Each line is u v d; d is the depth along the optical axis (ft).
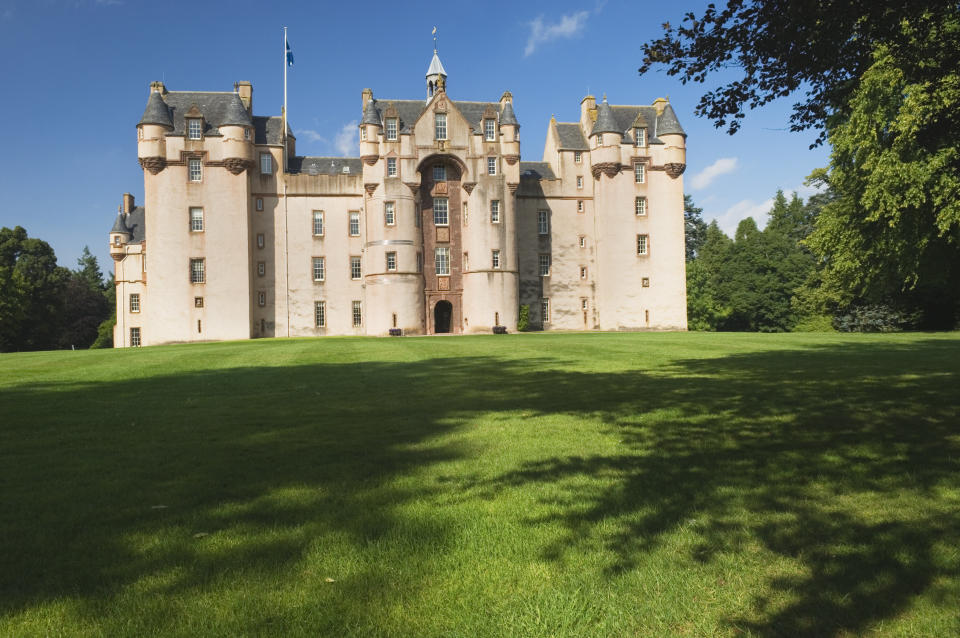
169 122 172.45
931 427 27.22
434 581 13.19
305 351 89.81
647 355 71.41
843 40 34.24
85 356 89.25
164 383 50.80
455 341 115.14
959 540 14.66
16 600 12.45
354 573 13.56
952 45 33.30
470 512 17.35
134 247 196.44
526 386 45.19
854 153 109.09
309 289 183.62
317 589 12.84
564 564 13.96
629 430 28.25
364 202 181.78
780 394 38.01
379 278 175.01
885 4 31.12
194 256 171.32
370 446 25.81
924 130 41.86
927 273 106.52
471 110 191.62
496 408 35.19
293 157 196.34
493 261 180.04
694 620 11.68
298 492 19.40
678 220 197.26
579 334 148.66
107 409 36.58
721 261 271.49
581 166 203.41
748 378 46.88
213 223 172.35
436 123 179.22
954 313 143.54
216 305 171.53
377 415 33.35
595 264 201.26
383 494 19.11
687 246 327.06
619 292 193.67
